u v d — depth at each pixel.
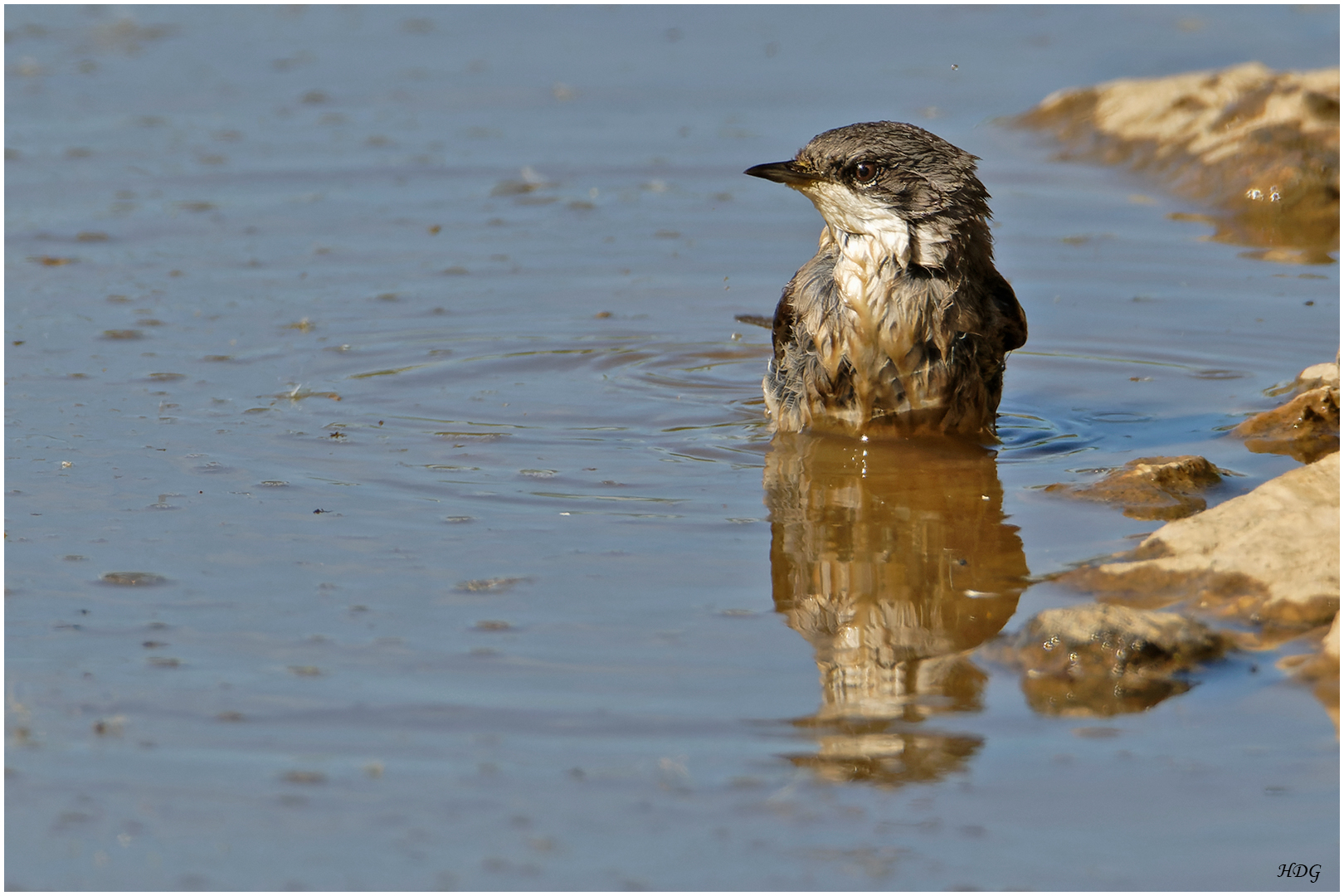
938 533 10.00
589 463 11.34
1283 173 18.39
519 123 21.00
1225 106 20.20
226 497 10.48
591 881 6.35
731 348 14.24
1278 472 10.98
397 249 16.72
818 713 7.67
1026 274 16.22
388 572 9.29
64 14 25.89
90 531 9.84
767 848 6.56
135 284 15.43
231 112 21.27
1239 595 8.64
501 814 6.81
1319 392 11.87
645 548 9.71
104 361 13.37
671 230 17.41
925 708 7.73
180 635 8.46
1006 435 12.06
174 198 18.09
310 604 8.84
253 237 16.95
